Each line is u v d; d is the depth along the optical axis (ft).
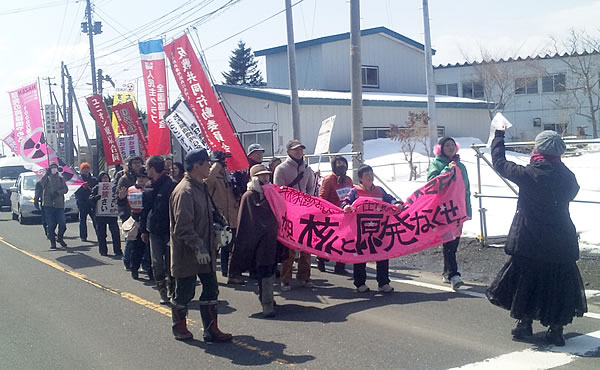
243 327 23.68
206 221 21.38
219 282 32.63
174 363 19.72
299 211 27.94
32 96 56.90
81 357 20.67
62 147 158.10
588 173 60.29
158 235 26.37
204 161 21.31
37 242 51.34
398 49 124.67
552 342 20.03
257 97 90.58
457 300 26.25
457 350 19.77
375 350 20.15
